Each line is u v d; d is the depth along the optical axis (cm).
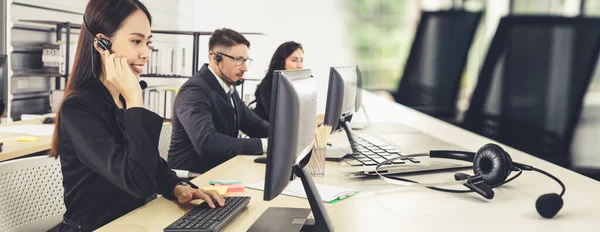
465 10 948
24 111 538
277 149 138
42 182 193
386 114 442
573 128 620
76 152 175
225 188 194
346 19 959
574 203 183
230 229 150
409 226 155
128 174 167
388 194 193
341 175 222
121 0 179
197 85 301
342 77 277
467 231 151
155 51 571
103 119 176
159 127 175
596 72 564
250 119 347
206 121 288
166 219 158
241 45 317
